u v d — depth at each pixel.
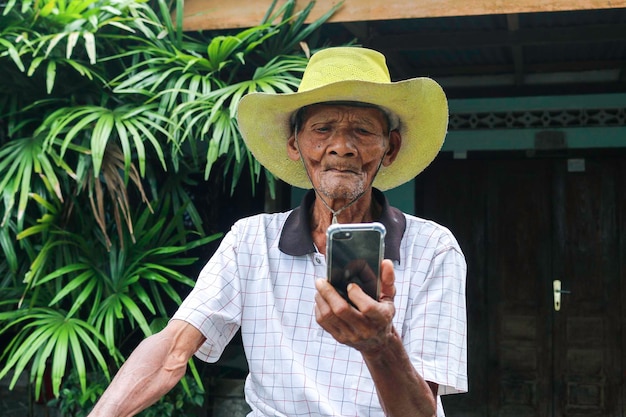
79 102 4.21
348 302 1.22
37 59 3.69
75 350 3.72
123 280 4.08
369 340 1.21
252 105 1.77
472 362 5.90
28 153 3.81
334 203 1.63
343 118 1.61
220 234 4.22
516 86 5.72
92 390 4.25
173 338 1.63
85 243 4.15
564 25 4.70
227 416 5.07
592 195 5.78
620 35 4.50
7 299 4.25
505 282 5.89
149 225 4.38
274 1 4.02
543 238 5.85
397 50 4.90
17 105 4.24
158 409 4.34
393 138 1.76
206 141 4.82
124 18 3.90
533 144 5.71
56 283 4.15
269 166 1.93
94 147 3.63
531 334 5.84
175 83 3.99
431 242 1.66
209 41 4.31
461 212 5.94
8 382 5.05
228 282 1.69
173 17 4.24
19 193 4.11
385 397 1.33
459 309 1.62
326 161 1.62
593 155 5.69
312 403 1.60
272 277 1.69
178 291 5.38
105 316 3.94
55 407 4.82
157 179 4.54
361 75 1.67
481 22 4.66
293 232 1.69
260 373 1.66
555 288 5.79
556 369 5.80
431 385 1.56
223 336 1.69
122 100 4.21
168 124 3.98
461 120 5.81
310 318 1.65
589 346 5.77
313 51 4.31
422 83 1.61
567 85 5.65
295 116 1.75
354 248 1.21
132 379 1.55
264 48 4.21
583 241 5.80
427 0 3.85
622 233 5.73
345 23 4.12
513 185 5.90
